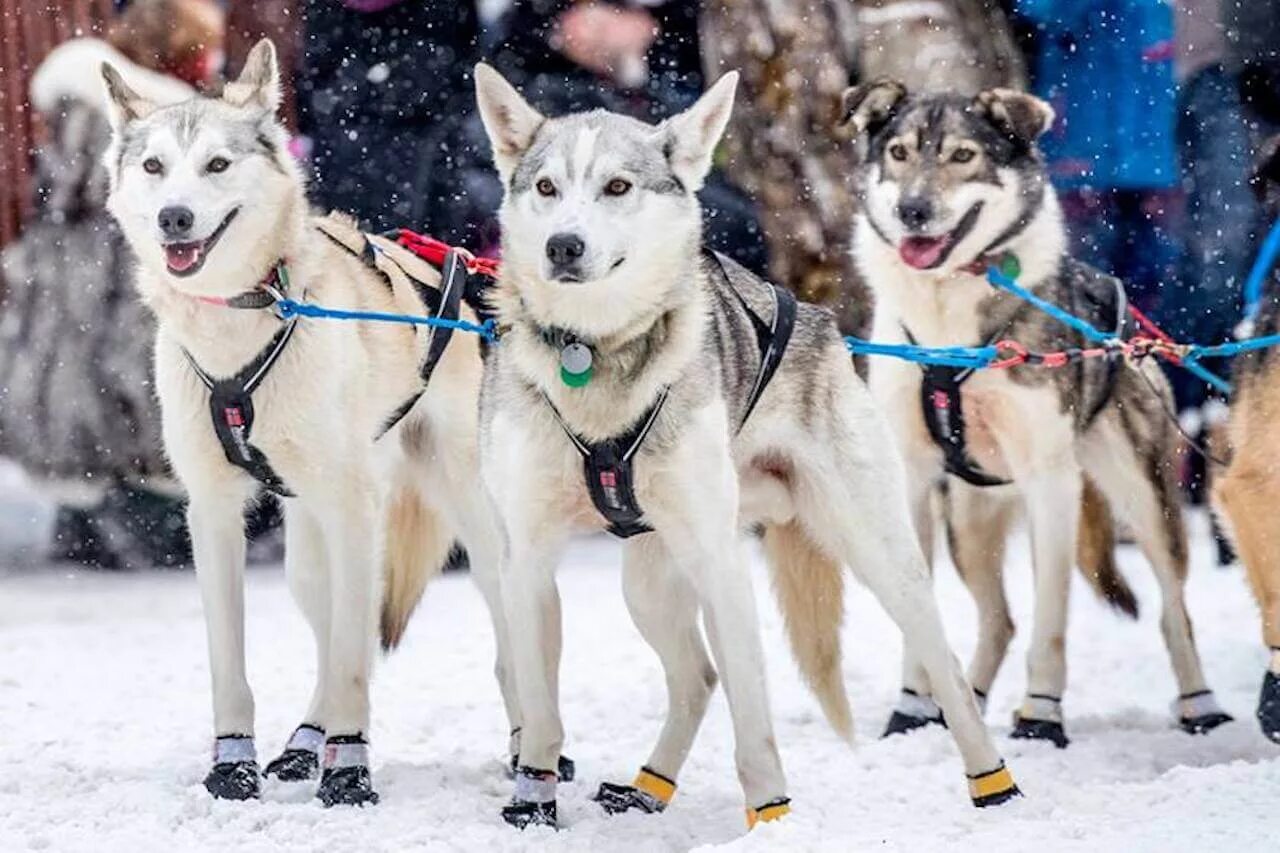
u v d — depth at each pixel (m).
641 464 7.31
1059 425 9.89
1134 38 14.59
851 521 7.94
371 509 8.27
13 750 8.98
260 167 7.95
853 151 14.69
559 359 7.28
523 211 7.43
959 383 9.84
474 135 14.66
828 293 14.73
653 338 7.28
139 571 14.14
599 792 8.20
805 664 8.36
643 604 8.09
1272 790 7.45
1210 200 14.67
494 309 8.19
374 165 14.55
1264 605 8.99
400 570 9.13
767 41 14.55
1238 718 10.34
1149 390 10.53
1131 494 10.44
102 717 9.83
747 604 7.36
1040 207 10.13
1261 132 14.53
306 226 8.22
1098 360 10.30
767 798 7.30
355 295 8.41
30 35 15.29
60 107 13.81
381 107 14.57
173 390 8.05
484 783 8.45
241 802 7.82
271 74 8.18
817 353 7.99
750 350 7.76
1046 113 10.09
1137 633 12.51
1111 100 14.70
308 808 7.75
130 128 8.13
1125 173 14.71
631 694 10.48
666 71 15.45
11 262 14.14
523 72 14.81
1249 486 9.06
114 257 13.84
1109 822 7.11
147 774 8.48
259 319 7.92
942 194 9.90
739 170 14.83
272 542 14.79
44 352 13.96
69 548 14.22
